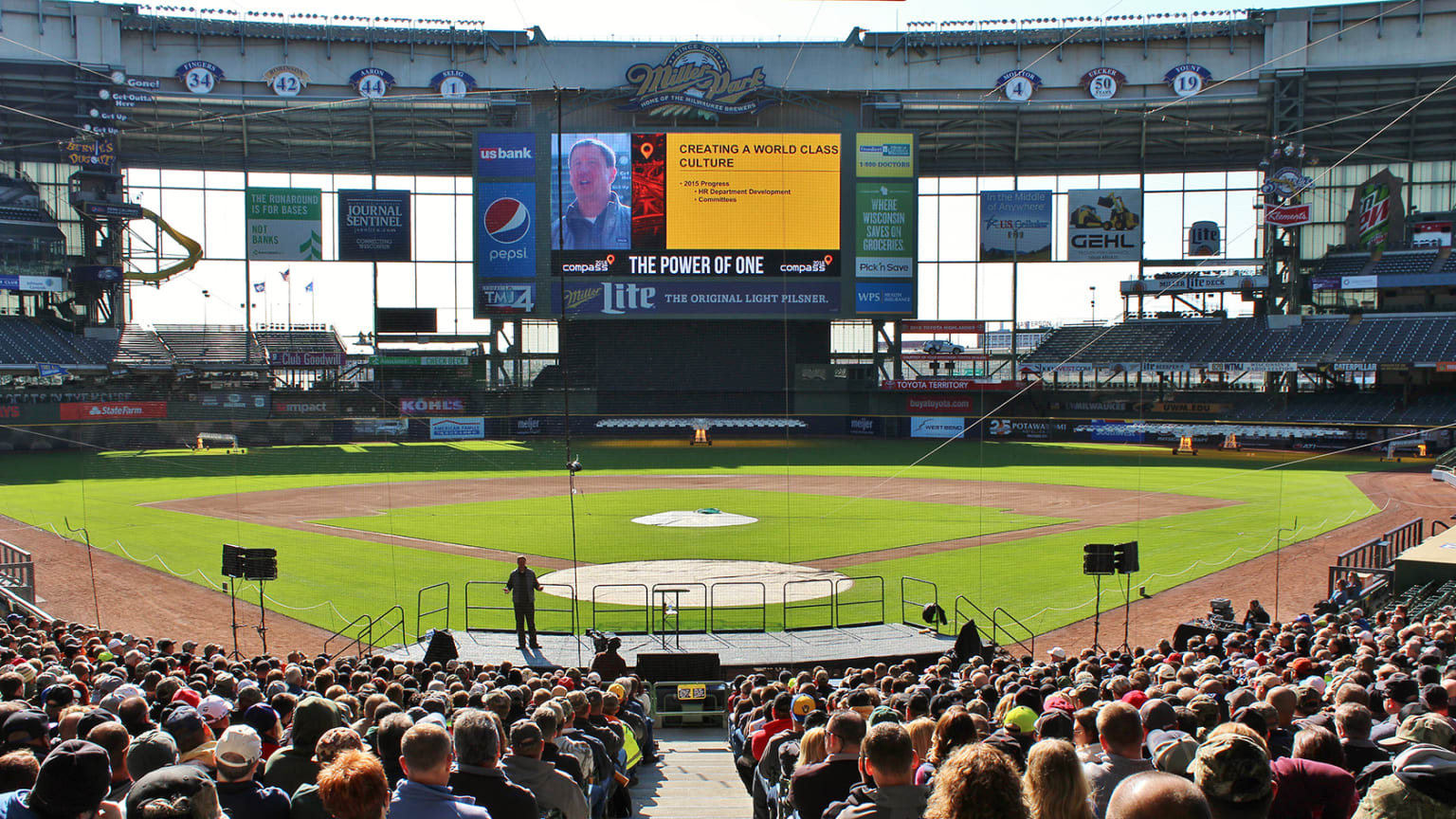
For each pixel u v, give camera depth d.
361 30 72.06
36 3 68.31
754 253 68.50
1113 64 73.62
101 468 57.47
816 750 6.71
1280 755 7.09
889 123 75.19
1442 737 5.62
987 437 77.31
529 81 73.31
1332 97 71.94
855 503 44.56
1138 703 8.90
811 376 76.75
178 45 70.75
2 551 29.58
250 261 73.38
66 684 9.27
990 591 26.58
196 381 74.38
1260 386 78.94
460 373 77.06
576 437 75.50
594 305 68.50
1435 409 67.44
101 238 73.06
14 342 69.19
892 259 69.06
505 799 5.63
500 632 21.81
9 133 70.25
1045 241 76.44
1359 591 23.56
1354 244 76.00
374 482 52.72
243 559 19.64
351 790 4.41
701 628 22.66
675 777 12.59
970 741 5.81
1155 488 49.16
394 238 73.69
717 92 71.81
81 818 4.64
